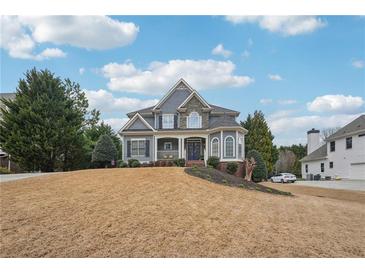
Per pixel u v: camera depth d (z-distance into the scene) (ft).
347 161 108.58
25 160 77.15
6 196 26.48
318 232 20.66
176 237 17.89
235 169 78.89
